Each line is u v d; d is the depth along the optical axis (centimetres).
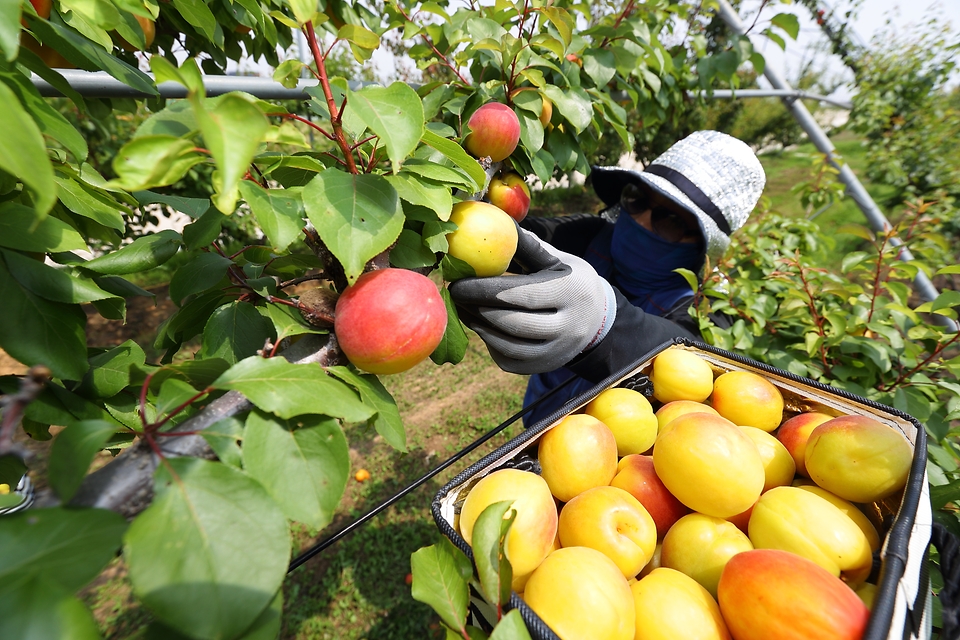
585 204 1298
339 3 259
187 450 71
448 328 137
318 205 89
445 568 91
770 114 1903
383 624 304
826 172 494
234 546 62
